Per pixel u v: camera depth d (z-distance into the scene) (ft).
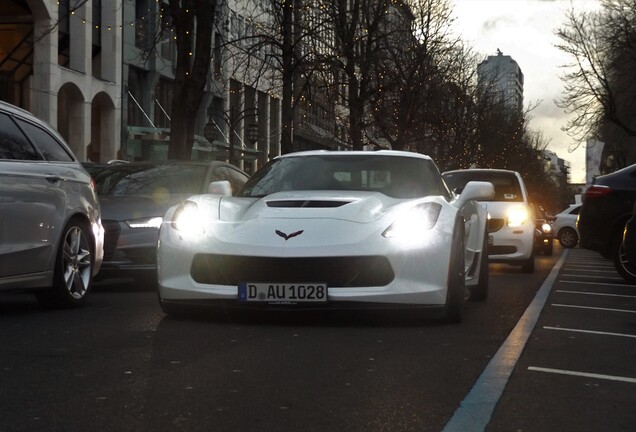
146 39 131.64
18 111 26.43
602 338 22.44
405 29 118.52
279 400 14.44
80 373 16.37
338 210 23.54
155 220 34.19
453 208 24.68
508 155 215.92
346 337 21.17
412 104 121.08
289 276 22.36
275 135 175.22
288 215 23.35
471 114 174.40
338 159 27.86
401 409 13.97
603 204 43.62
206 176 37.88
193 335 21.18
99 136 123.13
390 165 27.40
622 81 142.82
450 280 23.29
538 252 90.79
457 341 20.89
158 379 15.92
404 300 22.50
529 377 16.88
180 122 67.00
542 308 29.40
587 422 13.52
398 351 19.31
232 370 16.87
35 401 14.11
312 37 86.53
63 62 113.70
